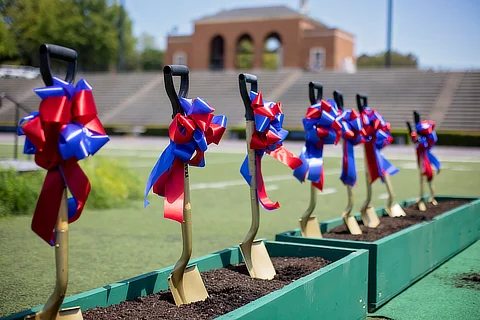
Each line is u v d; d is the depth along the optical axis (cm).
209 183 1087
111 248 499
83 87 195
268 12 3809
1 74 1808
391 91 2814
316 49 3684
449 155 1920
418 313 333
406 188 1031
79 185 202
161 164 246
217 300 263
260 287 287
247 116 312
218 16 3950
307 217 407
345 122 429
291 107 2862
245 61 5888
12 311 322
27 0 1608
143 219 665
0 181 677
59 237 199
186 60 4181
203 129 245
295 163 310
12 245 504
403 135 2375
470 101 2597
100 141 199
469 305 348
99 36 4409
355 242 346
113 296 256
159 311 246
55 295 202
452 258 481
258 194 315
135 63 6881
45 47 191
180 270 260
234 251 341
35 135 189
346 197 899
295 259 344
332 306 281
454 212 488
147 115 3088
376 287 335
